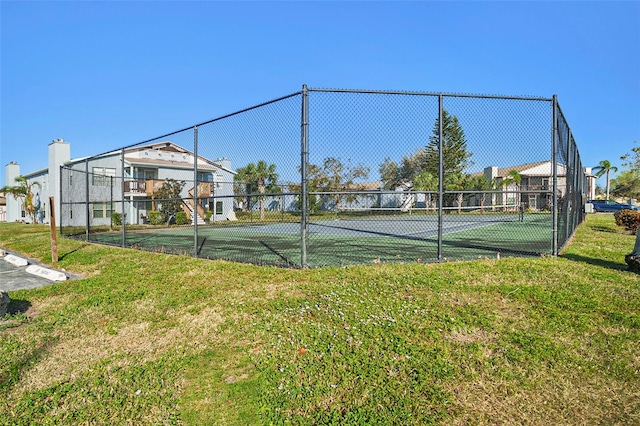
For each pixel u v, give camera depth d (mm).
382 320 3992
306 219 6289
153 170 24828
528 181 9469
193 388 2984
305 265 6230
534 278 5367
